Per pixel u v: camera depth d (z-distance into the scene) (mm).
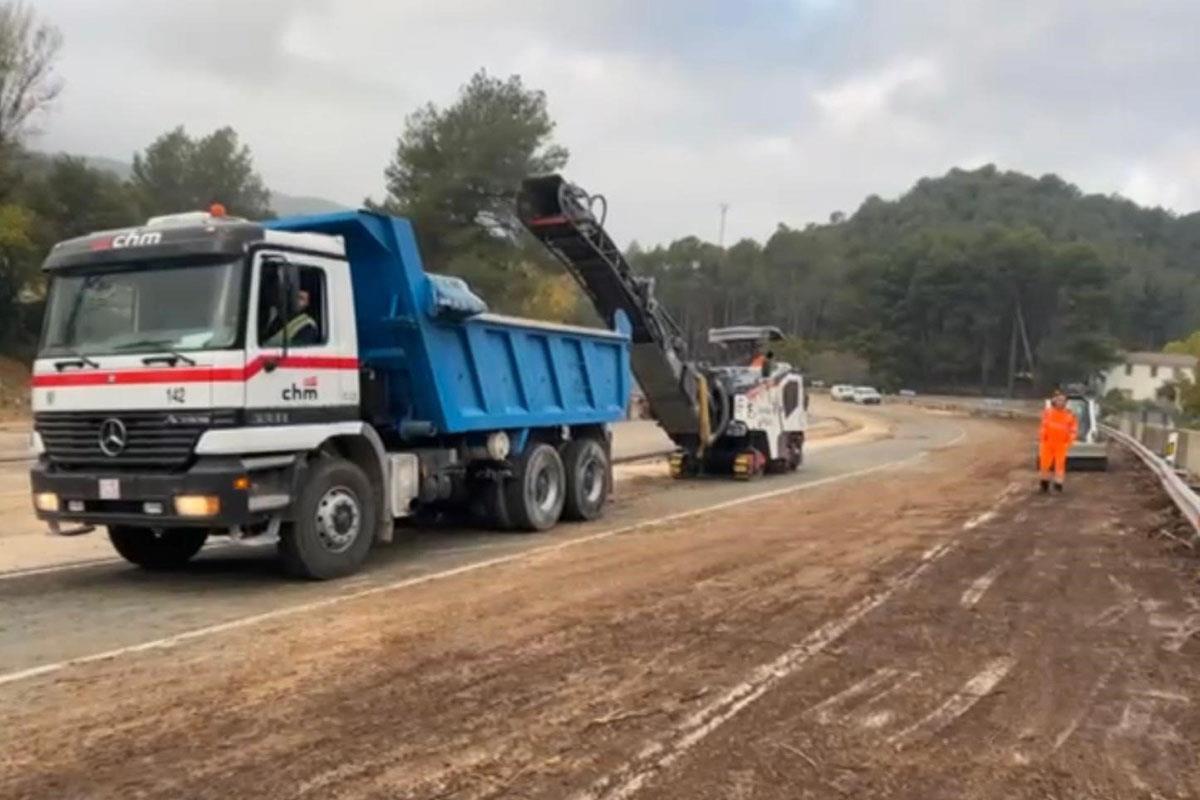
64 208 51562
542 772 4703
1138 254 140000
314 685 5992
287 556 9203
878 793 4523
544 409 13008
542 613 7906
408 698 5766
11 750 4949
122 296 8906
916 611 8055
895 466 23281
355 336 9914
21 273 46781
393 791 4480
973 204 165875
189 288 8688
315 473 9281
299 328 9156
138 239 8844
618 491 17656
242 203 68500
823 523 13234
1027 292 103875
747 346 21500
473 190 47000
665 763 4824
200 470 8414
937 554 10758
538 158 47469
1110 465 23891
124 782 4570
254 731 5219
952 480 19703
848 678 6227
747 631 7359
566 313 47469
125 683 6043
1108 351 99188
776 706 5680
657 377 18469
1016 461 24922
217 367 8438
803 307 123500
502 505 12391
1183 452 19422
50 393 8969
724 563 10164
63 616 7887
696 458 20266
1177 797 4535
